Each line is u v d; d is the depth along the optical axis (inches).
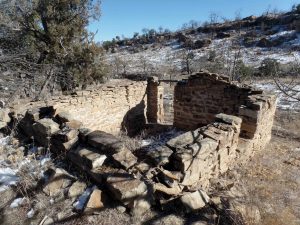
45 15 551.5
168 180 129.5
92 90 336.2
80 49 574.9
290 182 191.0
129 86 387.5
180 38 2041.1
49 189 132.3
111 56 1918.1
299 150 274.2
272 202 157.6
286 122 440.5
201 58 1279.5
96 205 118.0
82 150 147.3
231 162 196.9
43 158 163.8
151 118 443.8
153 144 284.5
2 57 301.6
